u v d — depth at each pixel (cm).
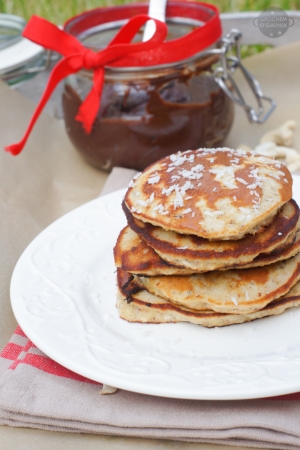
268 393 38
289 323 43
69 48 59
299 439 38
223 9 98
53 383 42
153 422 39
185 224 42
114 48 57
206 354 42
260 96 63
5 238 56
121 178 61
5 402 41
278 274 44
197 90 60
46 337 43
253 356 41
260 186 44
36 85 80
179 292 44
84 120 60
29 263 49
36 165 66
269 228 44
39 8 100
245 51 90
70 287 47
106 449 40
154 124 60
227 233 42
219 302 43
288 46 73
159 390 39
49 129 70
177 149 61
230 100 64
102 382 40
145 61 58
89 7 100
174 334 44
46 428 41
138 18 58
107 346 42
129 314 45
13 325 49
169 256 43
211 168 46
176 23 67
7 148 60
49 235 52
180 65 59
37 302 46
